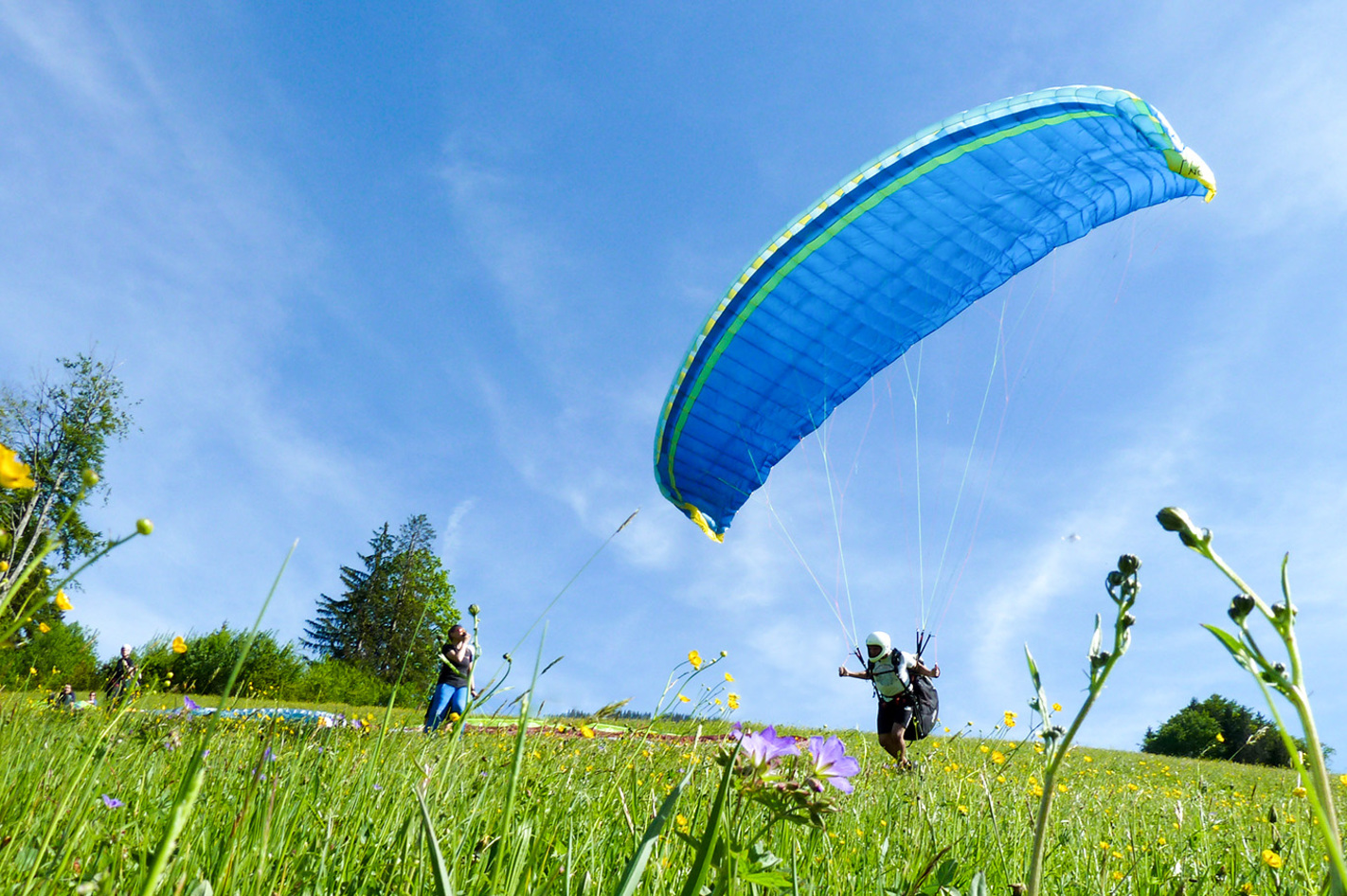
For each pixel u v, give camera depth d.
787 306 9.86
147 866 1.22
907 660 7.66
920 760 3.34
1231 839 2.79
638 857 0.87
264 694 2.67
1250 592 0.61
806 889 1.51
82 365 32.16
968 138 8.66
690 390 10.69
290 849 1.49
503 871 1.41
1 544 0.86
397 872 1.41
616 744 2.41
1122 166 8.69
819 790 0.96
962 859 2.05
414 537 49.25
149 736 2.13
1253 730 2.32
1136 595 0.67
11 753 1.93
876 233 9.28
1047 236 9.31
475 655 1.30
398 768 2.08
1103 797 4.89
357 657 45.97
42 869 1.31
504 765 2.21
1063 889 2.06
